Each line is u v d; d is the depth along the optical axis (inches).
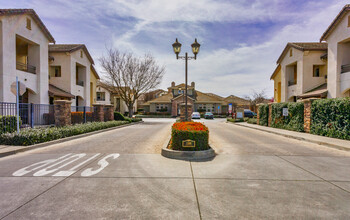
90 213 107.1
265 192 133.2
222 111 1839.3
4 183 147.9
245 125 676.1
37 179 156.2
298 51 737.6
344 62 564.4
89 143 318.3
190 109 551.2
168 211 109.5
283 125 513.0
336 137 337.1
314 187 141.3
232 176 164.4
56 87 777.6
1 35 474.9
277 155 238.8
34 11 574.6
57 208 112.3
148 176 163.9
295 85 761.6
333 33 579.5
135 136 404.5
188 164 199.5
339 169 182.9
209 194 130.4
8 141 276.8
